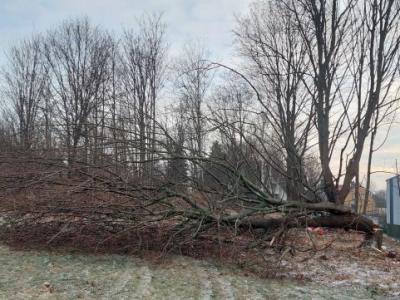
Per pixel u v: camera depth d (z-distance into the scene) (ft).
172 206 24.85
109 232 24.79
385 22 37.65
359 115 35.86
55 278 19.61
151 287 18.47
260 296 17.74
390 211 95.14
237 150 27.20
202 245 25.09
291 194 30.19
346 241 31.94
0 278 19.48
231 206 25.67
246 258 23.75
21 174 25.09
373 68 37.22
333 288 19.56
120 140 25.04
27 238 25.99
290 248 24.50
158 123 25.91
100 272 20.77
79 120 28.12
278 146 29.96
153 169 25.16
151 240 24.71
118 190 24.54
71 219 24.86
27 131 27.66
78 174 24.77
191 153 25.95
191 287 18.70
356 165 34.99
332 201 30.86
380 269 23.54
